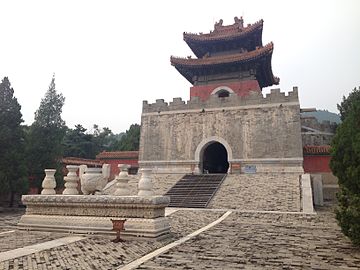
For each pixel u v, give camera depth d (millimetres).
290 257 9688
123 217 12977
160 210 13273
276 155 31750
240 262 9086
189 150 34969
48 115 31719
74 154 62438
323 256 9828
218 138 34156
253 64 37625
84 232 13305
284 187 25109
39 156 30156
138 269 8352
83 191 15414
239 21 42312
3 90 27734
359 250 10625
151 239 12070
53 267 8461
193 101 36094
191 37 40531
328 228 14852
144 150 36969
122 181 14617
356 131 13125
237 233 13617
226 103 34781
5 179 25156
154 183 30484
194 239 12359
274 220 17109
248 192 24750
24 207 29719
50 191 15430
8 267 8398
